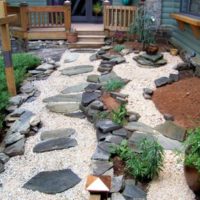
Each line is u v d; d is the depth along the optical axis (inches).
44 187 155.3
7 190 155.5
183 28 319.9
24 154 184.4
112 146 174.2
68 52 383.9
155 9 375.6
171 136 188.4
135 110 220.1
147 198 141.3
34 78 299.9
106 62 313.7
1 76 271.3
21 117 221.9
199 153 136.9
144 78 270.4
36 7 411.2
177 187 146.6
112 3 468.1
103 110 217.9
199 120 197.6
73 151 184.1
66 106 238.4
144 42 348.5
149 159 150.0
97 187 128.3
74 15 495.5
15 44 425.4
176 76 260.7
